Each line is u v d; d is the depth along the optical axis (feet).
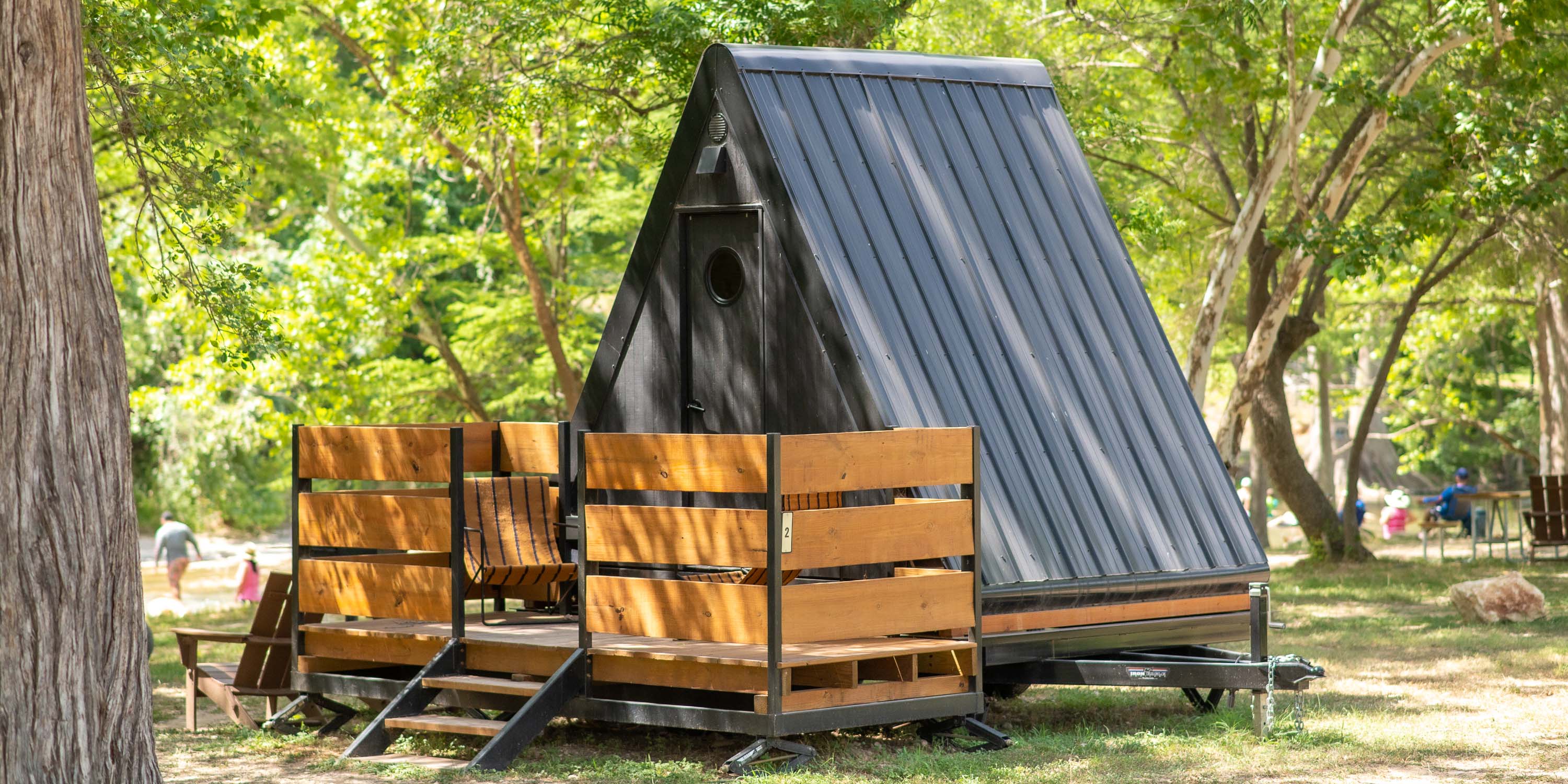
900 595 25.45
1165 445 31.91
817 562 24.22
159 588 87.20
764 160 30.12
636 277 32.89
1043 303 32.14
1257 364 62.44
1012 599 27.73
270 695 31.22
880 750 26.78
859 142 31.55
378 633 29.55
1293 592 60.13
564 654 26.71
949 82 34.37
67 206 18.35
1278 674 27.50
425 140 75.20
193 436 114.62
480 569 30.60
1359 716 30.14
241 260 84.48
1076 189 34.83
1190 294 87.97
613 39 55.36
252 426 108.58
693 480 24.45
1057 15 60.44
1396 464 158.10
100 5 35.99
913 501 25.89
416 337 96.84
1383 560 75.77
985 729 26.81
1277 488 76.48
